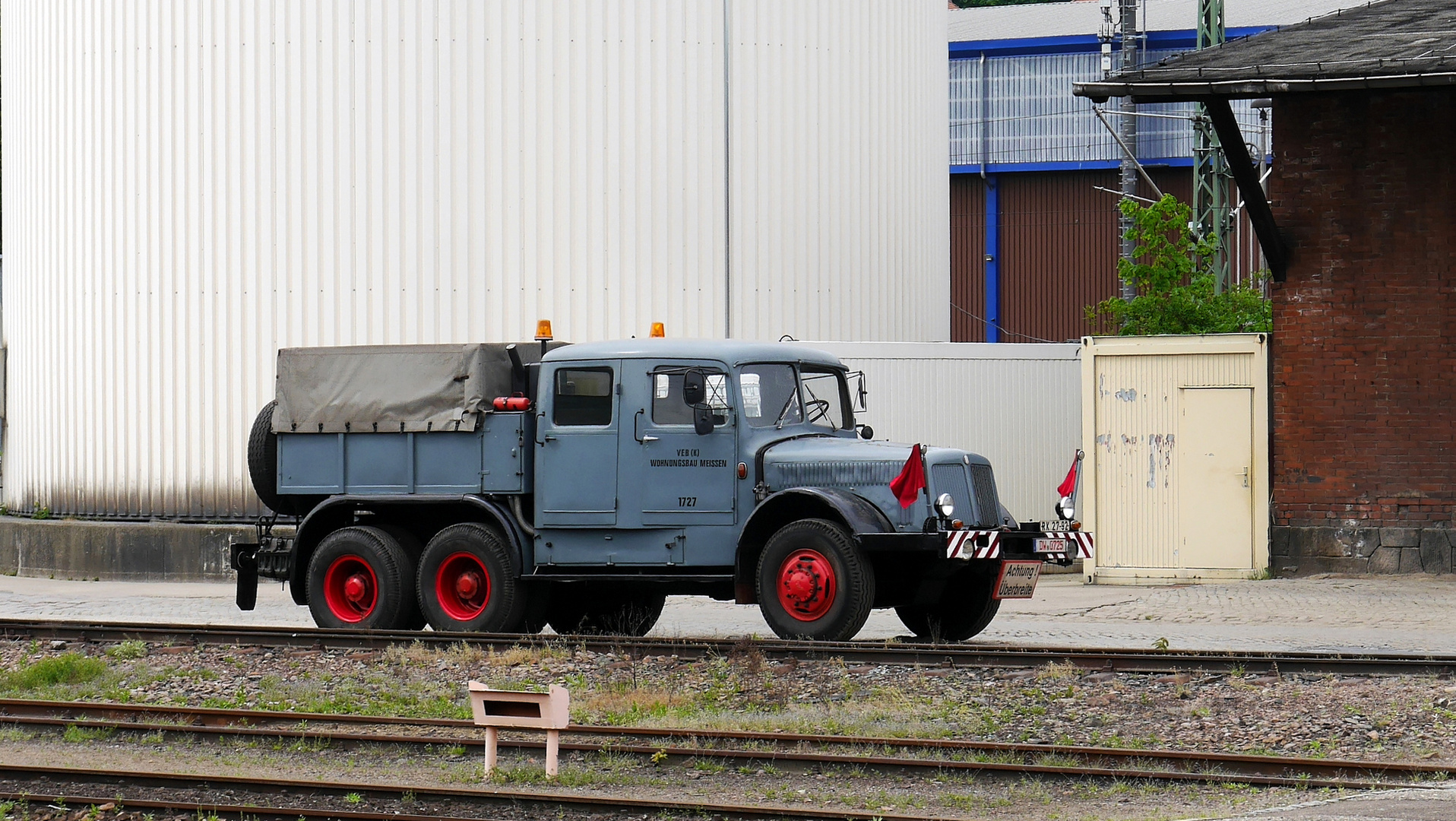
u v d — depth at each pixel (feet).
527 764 51.08
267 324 127.03
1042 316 247.09
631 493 76.02
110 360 132.57
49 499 139.54
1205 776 47.21
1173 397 108.58
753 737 53.62
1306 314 106.42
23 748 54.85
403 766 51.78
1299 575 106.32
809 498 73.31
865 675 64.90
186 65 129.08
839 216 132.98
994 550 71.82
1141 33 230.07
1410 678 61.98
